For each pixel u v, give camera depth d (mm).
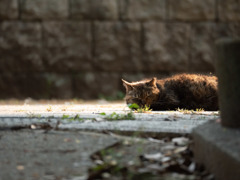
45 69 15453
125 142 4738
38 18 15359
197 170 4223
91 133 5184
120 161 4262
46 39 15383
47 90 15422
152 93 8922
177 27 15664
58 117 6609
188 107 8961
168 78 9695
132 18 15539
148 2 15562
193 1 15672
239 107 4141
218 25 15812
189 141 4750
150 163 4270
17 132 5340
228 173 3543
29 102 13320
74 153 4484
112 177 3926
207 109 8898
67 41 15445
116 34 15508
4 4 15227
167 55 15656
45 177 3932
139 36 15562
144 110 8188
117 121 6055
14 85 15398
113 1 15461
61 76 15516
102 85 15539
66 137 5027
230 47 4148
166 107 9008
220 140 3902
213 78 9219
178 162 4328
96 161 4250
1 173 4000
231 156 3490
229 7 15820
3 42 15289
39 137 5055
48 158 4363
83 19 15453
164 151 4551
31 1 15297
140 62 15594
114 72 15602
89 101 14328
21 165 4195
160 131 5141
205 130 4379
